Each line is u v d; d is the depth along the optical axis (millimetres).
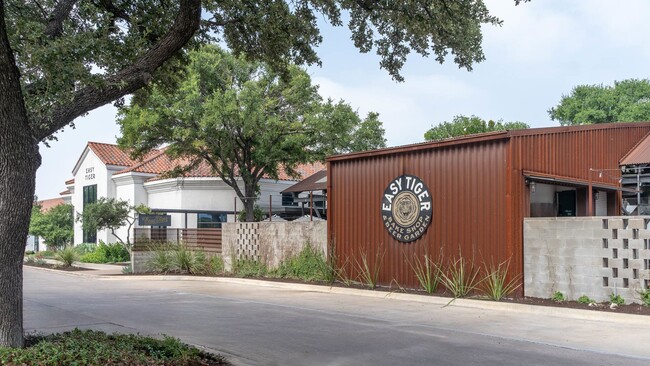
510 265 14766
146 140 31922
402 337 10273
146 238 27281
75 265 32781
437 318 12547
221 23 11602
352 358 8594
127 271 26828
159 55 8688
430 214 16656
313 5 11625
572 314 12609
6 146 7180
